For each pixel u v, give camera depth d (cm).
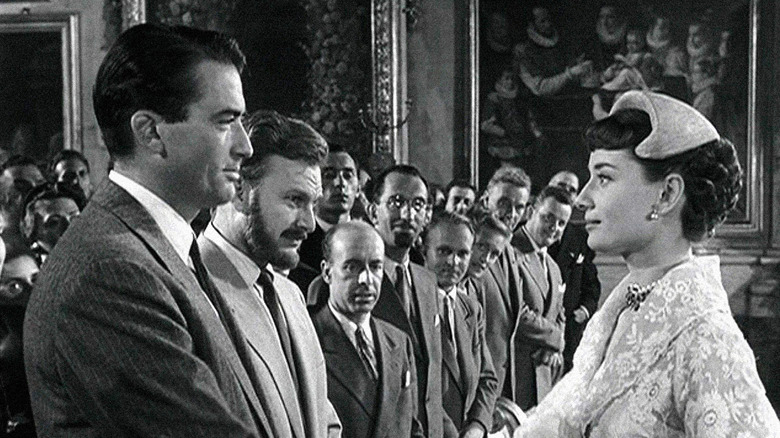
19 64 1186
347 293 404
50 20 1179
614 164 239
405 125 1142
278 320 278
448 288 511
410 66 1158
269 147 280
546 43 1157
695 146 233
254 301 268
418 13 1148
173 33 217
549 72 1158
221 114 217
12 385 402
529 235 661
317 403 283
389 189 479
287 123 285
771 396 1088
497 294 598
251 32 1149
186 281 212
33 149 1189
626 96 240
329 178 538
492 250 571
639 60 1147
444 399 494
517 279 617
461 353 504
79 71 1181
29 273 470
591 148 245
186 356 199
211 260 270
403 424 414
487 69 1165
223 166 220
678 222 239
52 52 1184
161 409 194
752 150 1134
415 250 557
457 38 1153
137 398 194
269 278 286
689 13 1141
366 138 1119
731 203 241
